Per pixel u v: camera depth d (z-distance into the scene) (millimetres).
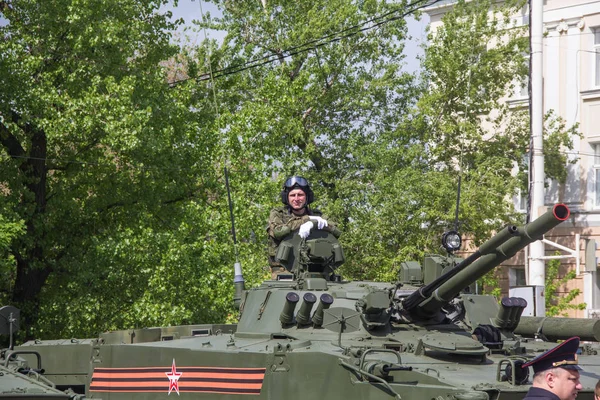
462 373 11656
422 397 10914
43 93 23938
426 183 28766
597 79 31453
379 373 11422
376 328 13719
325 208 30812
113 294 25328
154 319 23609
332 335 13539
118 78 25031
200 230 25375
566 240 31750
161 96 25734
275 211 16875
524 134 31078
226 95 30203
